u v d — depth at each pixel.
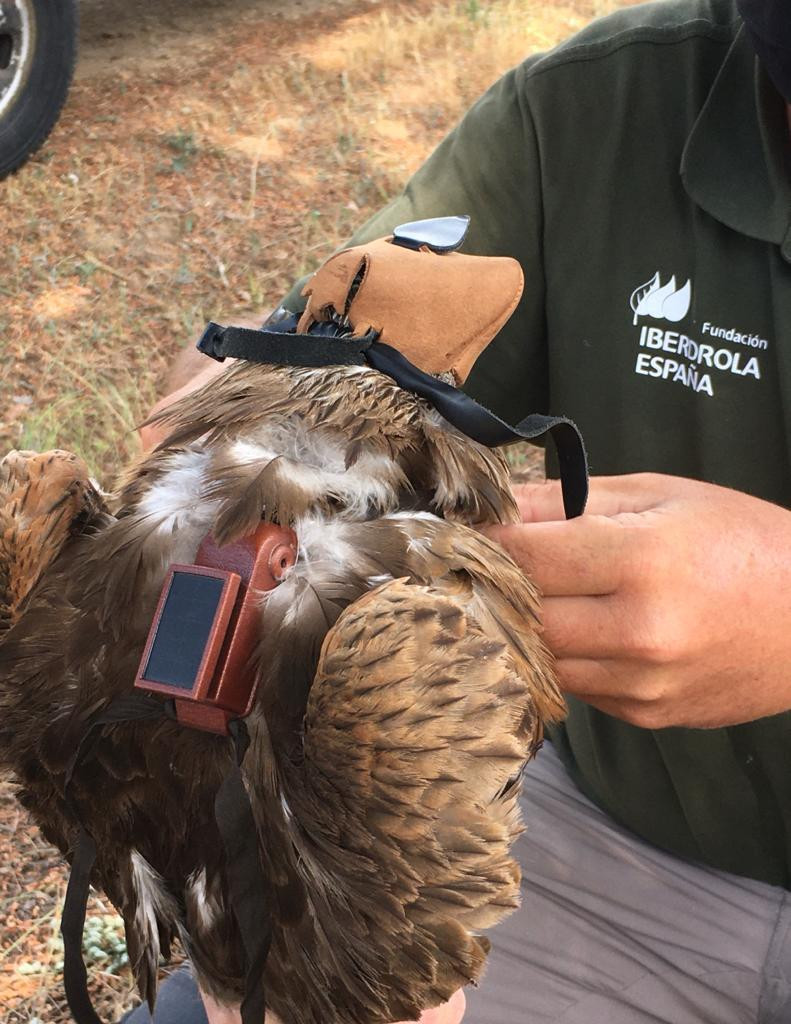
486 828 0.35
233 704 0.36
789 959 0.72
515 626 0.41
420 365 0.42
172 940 0.45
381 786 0.34
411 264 0.42
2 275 1.79
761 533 0.48
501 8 2.58
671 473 0.69
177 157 2.06
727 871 0.73
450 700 0.35
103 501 0.44
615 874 0.75
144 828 0.41
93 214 1.92
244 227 1.92
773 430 0.65
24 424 1.56
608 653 0.46
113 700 0.39
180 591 0.36
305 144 2.13
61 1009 0.93
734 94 0.64
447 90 2.30
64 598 0.41
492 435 0.39
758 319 0.64
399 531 0.39
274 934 0.38
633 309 0.69
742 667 0.49
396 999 0.37
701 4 0.69
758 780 0.68
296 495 0.38
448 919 0.35
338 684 0.35
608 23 0.71
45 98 1.96
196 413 0.41
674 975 0.74
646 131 0.68
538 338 0.74
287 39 2.47
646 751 0.72
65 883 1.04
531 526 0.45
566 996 0.76
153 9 2.58
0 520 0.42
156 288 1.80
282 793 0.37
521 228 0.72
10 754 0.42
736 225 0.63
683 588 0.46
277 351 0.41
